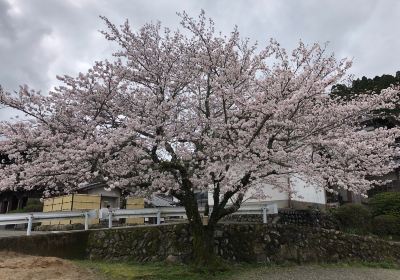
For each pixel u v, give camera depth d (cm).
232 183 736
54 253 984
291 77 745
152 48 869
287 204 1349
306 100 764
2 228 1859
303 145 804
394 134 843
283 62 771
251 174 747
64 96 818
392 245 1173
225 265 882
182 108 880
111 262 971
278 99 746
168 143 827
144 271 848
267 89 753
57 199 1598
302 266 979
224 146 785
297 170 752
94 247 1026
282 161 763
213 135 826
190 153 814
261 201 1353
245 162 743
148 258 974
